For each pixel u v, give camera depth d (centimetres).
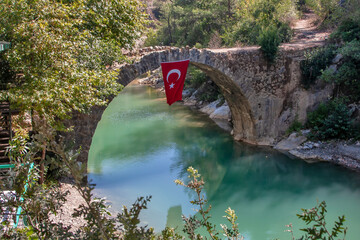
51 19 1274
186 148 2330
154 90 4484
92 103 1292
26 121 1487
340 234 1298
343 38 2195
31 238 367
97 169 1984
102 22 1619
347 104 2106
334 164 1897
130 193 1686
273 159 2048
